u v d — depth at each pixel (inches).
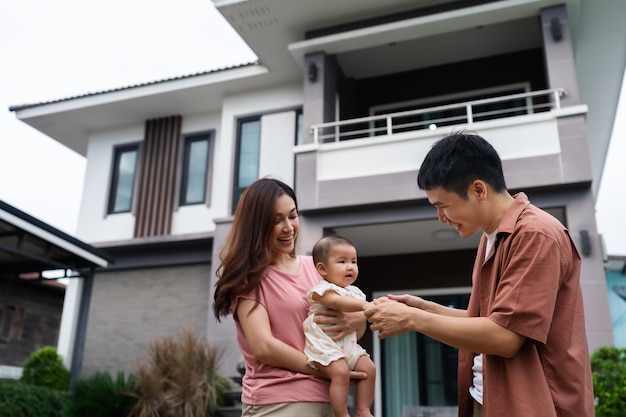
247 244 76.8
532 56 336.8
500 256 68.4
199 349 274.4
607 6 295.7
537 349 63.5
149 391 257.8
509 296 62.4
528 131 258.2
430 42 331.3
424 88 354.6
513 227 67.2
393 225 281.9
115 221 393.7
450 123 342.0
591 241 236.7
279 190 80.1
